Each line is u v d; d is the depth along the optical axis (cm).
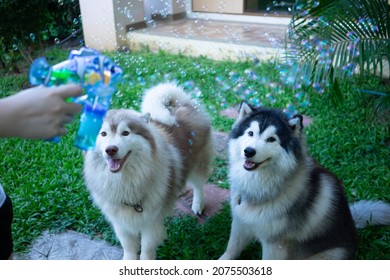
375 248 260
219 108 469
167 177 237
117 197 224
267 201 223
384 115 426
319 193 230
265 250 242
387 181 320
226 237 279
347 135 393
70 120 94
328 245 237
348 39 303
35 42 614
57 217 297
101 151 211
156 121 259
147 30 720
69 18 737
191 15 810
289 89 454
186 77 539
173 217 303
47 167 359
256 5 755
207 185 343
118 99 470
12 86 548
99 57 106
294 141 216
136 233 245
